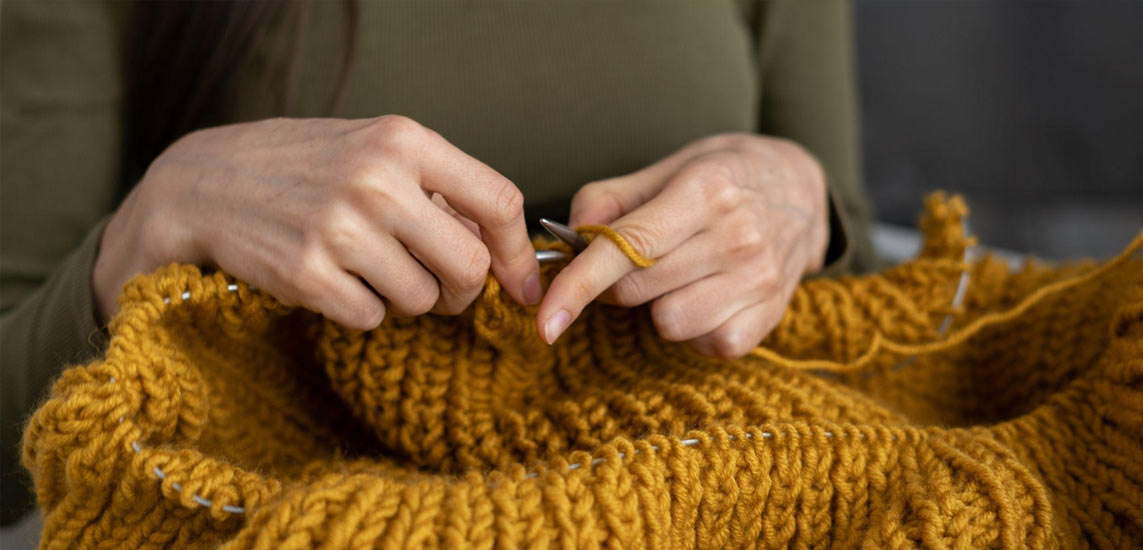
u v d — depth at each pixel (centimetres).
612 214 62
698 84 71
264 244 56
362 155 54
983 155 157
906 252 104
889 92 163
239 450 60
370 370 60
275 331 63
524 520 52
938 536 54
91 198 73
